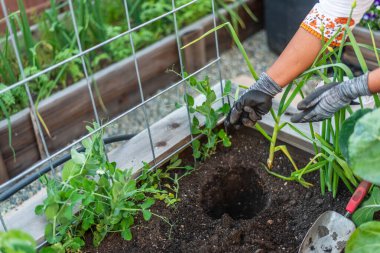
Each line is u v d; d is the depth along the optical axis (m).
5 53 1.92
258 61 2.49
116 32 2.32
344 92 1.01
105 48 2.31
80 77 2.17
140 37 2.37
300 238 1.18
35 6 2.42
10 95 1.85
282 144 1.41
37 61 2.04
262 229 1.20
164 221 1.24
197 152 1.38
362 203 1.15
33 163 1.94
